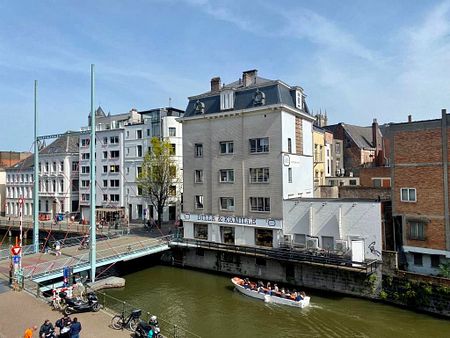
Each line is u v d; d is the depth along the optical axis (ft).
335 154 214.28
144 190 167.22
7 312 65.41
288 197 115.44
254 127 117.60
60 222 190.80
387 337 70.90
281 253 103.04
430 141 89.51
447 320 77.36
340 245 95.50
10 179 239.30
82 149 205.98
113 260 104.32
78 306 66.54
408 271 92.38
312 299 91.45
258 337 71.31
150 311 84.07
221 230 124.16
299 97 125.90
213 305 88.02
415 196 91.61
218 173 124.67
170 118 177.58
